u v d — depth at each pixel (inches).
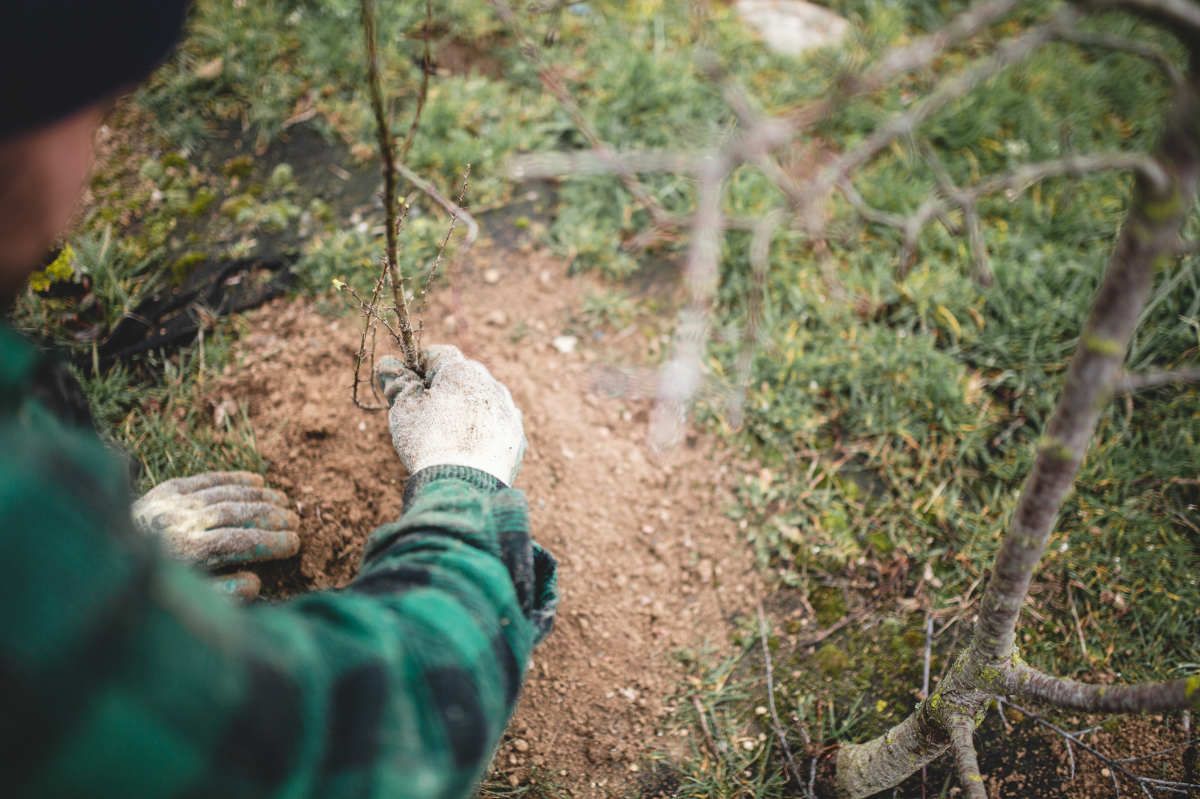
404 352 67.0
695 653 90.3
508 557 41.1
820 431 102.0
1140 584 92.6
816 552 95.3
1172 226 31.9
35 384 24.6
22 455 19.1
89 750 18.2
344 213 111.3
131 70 22.6
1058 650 90.4
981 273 36.9
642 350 105.3
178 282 105.0
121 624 18.7
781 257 110.6
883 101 122.2
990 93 123.3
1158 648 89.2
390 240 53.8
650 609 92.4
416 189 112.7
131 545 20.1
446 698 28.7
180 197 111.1
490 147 116.2
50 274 97.0
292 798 21.8
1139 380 39.3
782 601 93.5
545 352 104.3
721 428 100.4
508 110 120.0
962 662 57.3
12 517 17.9
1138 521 95.1
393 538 40.2
